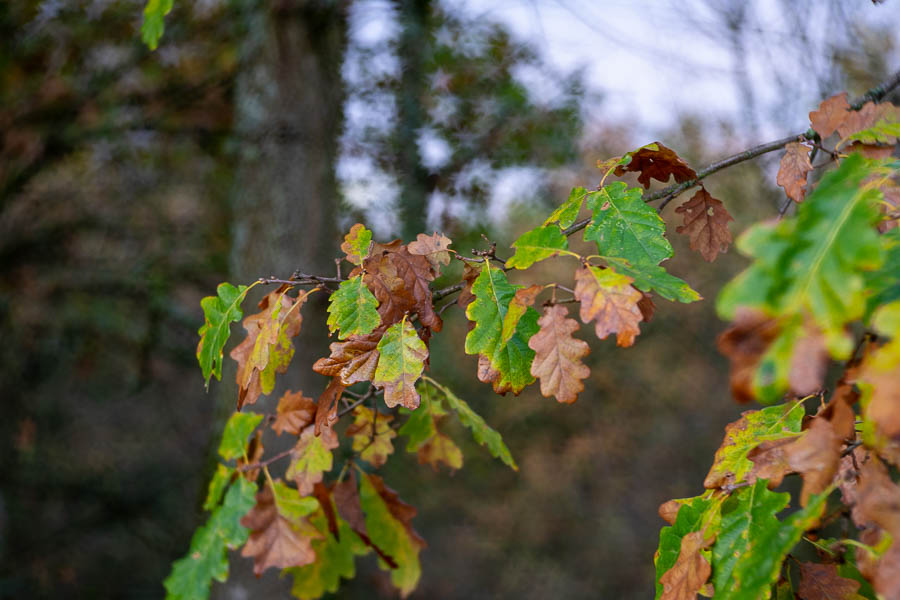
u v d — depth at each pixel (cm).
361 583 535
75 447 641
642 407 855
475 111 458
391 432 172
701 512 116
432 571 782
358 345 118
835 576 110
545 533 816
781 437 109
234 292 139
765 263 60
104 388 604
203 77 477
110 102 477
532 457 812
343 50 416
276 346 132
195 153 506
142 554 655
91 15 459
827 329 57
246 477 167
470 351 112
